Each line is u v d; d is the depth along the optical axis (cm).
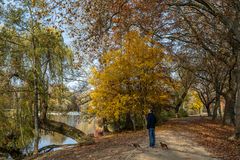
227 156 1505
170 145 1825
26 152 2606
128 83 3112
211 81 3653
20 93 2422
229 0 1812
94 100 3144
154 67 3153
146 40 2981
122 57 3061
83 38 1709
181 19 2472
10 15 2138
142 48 3022
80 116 3850
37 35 2286
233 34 1972
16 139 2500
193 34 2566
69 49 2584
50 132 2761
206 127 3241
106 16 1642
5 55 2259
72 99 3622
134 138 2331
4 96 2377
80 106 3784
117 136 2817
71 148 2208
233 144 1922
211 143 1947
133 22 1956
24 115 2447
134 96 3048
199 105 8638
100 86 3117
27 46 2341
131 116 3478
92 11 1608
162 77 3173
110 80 3086
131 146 1855
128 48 3014
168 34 2544
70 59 2580
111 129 3706
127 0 1680
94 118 3822
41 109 2548
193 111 9762
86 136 2497
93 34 1655
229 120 3878
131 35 2777
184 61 3622
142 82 3106
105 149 1852
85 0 1562
